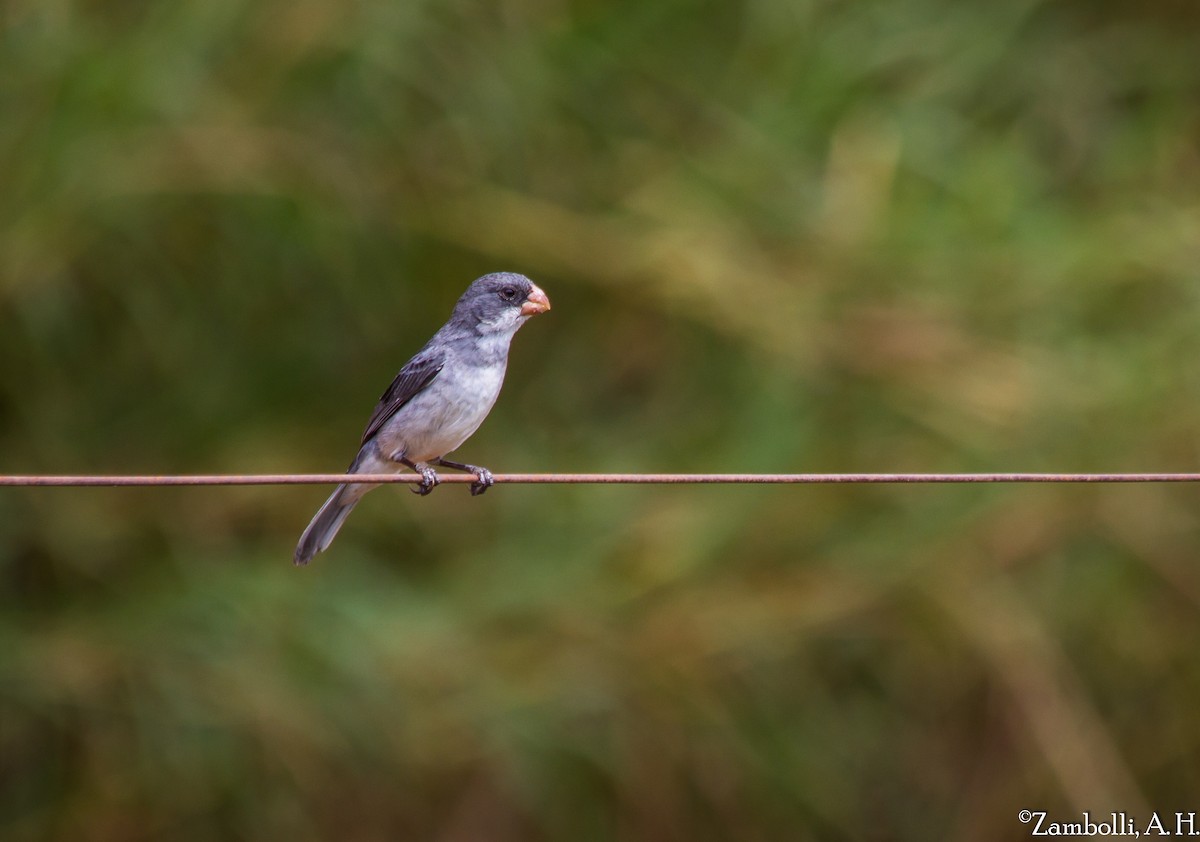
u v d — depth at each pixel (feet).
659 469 46.19
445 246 47.67
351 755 42.65
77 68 45.24
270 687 42.16
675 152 49.55
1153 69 54.03
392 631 43.60
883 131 49.39
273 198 45.83
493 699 42.57
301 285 47.55
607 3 50.21
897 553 44.09
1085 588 44.68
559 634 43.57
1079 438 44.86
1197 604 44.75
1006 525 44.45
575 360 48.78
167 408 47.19
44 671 43.11
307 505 46.44
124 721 43.06
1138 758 45.11
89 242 45.34
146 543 45.85
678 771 43.45
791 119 49.62
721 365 47.62
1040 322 46.47
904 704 45.34
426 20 47.70
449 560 46.26
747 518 44.86
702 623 43.16
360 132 47.14
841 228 47.67
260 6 46.88
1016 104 53.11
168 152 45.42
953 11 51.55
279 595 43.78
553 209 48.21
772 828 44.01
